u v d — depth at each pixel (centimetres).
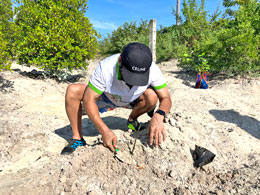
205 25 1095
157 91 223
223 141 258
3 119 340
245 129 298
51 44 618
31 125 334
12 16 644
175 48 1000
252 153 245
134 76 173
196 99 424
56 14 658
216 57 624
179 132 254
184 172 208
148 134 220
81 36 679
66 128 340
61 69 691
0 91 492
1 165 242
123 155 217
